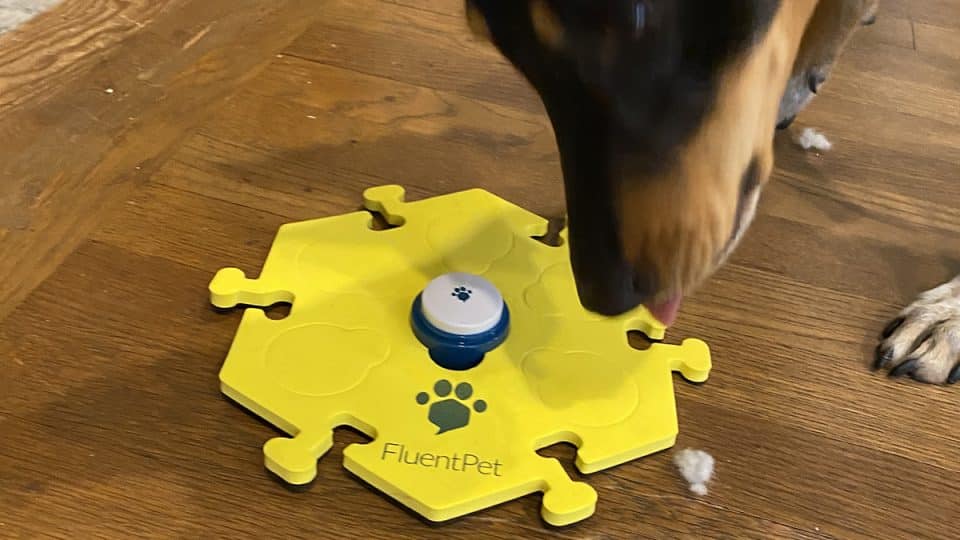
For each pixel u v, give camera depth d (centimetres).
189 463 75
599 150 67
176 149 96
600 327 84
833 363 85
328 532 72
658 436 77
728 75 67
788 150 103
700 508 76
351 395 77
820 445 80
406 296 84
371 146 99
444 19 115
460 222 91
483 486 74
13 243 87
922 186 101
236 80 104
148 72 104
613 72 64
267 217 91
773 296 89
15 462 74
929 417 82
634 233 68
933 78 114
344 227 89
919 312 87
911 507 77
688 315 87
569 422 77
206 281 85
